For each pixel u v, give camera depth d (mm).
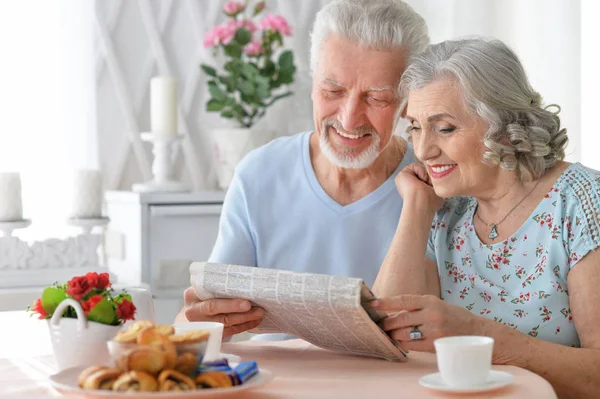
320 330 1557
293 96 3744
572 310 1683
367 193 2111
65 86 3475
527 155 1743
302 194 2131
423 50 1975
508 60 1738
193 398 1191
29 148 3451
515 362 1537
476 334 1525
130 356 1202
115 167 3645
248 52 3453
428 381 1349
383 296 1839
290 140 2207
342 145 1988
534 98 1767
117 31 3631
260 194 2145
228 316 1635
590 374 1541
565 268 1706
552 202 1745
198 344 1243
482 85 1702
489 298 1781
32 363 1550
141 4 3637
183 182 3744
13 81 3420
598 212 1688
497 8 3416
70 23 3473
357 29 1923
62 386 1237
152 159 3699
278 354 1635
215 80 3729
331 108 1976
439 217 1918
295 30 3781
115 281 3246
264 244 2129
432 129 1752
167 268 3262
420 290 1838
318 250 2109
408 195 1916
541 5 3227
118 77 3605
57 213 3492
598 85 3225
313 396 1290
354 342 1552
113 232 3463
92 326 1412
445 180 1773
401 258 1858
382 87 1932
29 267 3133
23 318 2039
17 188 3141
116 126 3648
